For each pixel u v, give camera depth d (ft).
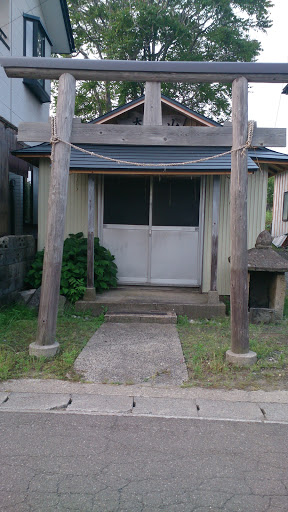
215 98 64.13
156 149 24.06
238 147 15.97
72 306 23.03
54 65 16.12
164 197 26.48
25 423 11.48
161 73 16.26
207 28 63.77
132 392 13.56
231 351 16.03
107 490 8.65
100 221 26.50
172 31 58.03
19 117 33.94
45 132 16.61
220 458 9.89
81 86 67.72
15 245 23.61
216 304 22.71
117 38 59.52
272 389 13.89
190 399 13.16
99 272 23.99
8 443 10.41
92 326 20.39
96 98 70.90
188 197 26.37
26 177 35.81
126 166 22.16
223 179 25.45
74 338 18.53
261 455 10.07
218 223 23.11
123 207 26.66
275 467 9.57
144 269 26.86
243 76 16.03
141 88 60.75
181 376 14.80
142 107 25.99
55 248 16.30
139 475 9.17
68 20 40.93
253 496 8.54
